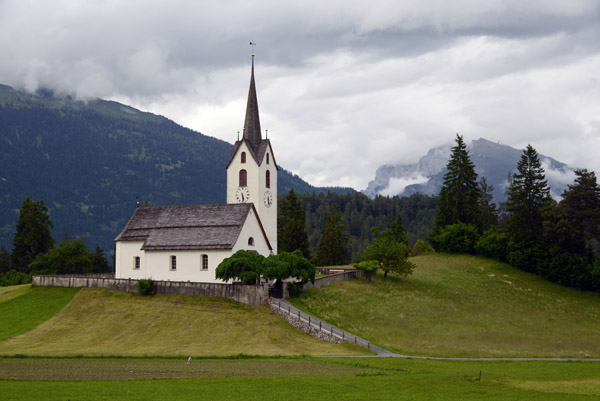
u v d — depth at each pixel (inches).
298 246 5984.3
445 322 3388.3
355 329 2947.8
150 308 3129.9
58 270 5703.7
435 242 5816.9
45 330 2910.9
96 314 3112.7
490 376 2047.2
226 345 2593.5
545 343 3063.5
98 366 2117.4
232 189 4340.6
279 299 3253.0
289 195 6515.8
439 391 1769.2
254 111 4451.3
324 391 1723.7
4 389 1636.3
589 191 4830.2
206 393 1653.5
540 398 1704.0
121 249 3828.7
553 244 4913.9
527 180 5359.3
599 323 3895.2
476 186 5935.0
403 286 4121.6
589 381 1983.3
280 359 2342.5
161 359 2321.6
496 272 4938.5
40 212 6358.3
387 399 1648.6
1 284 5565.9
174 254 3624.5
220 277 3196.4
